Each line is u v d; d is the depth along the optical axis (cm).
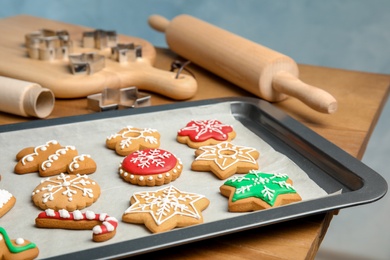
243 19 184
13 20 144
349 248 178
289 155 96
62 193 82
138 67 118
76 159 89
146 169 87
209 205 83
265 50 114
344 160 89
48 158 89
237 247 76
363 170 87
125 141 94
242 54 114
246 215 75
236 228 73
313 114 110
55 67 115
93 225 77
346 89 122
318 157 93
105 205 82
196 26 128
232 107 106
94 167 89
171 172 87
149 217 78
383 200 174
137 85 116
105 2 194
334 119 109
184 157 94
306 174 89
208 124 99
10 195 82
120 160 93
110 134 99
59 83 109
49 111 105
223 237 78
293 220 81
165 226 77
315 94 104
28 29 138
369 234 177
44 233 77
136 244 70
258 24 183
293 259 75
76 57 116
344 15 174
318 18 176
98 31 129
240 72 114
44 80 110
